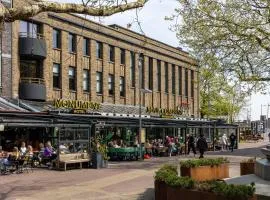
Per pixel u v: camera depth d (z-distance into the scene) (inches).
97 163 1037.8
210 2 1075.9
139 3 413.4
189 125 1722.4
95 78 1658.5
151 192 656.4
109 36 1745.8
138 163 1189.1
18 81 1309.1
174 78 2268.7
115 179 820.0
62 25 1485.0
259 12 1051.9
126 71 1851.6
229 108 2699.3
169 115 2025.1
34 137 1245.1
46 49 1387.8
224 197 415.5
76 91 1551.4
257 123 4355.3
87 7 383.9
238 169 995.9
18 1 1240.8
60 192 661.9
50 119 1016.9
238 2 1064.2
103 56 1707.7
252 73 1109.7
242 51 1083.3
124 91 1844.2
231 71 1111.0
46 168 1017.5
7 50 1267.2
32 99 1330.0
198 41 1117.7
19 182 776.9
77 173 925.2
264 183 614.2
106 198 607.5
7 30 1266.0
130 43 1883.6
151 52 2048.5
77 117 1176.8
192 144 1525.6
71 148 1078.4
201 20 1097.4
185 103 2331.4
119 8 399.9
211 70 1125.7
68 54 1519.4
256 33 1061.1
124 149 1285.7
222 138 2033.7
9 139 1176.8
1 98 1227.2
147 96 2012.8
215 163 733.3
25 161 953.5
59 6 369.7
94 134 1170.6
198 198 437.1
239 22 1070.4
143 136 1662.2
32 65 1366.9
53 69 1455.5
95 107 1542.8
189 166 690.2
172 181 467.2
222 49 1102.4
